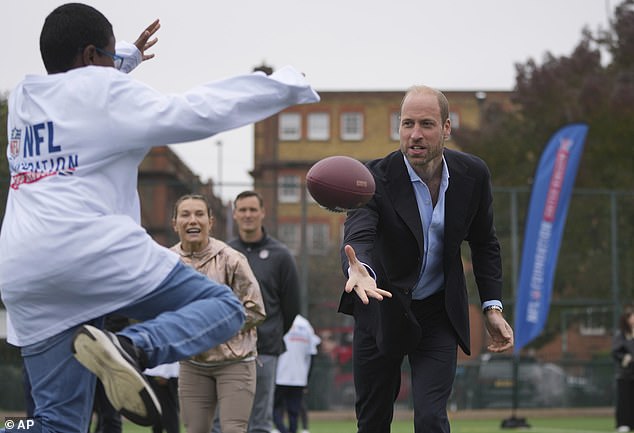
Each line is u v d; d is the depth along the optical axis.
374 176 5.93
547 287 20.25
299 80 4.60
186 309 4.46
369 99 54.72
